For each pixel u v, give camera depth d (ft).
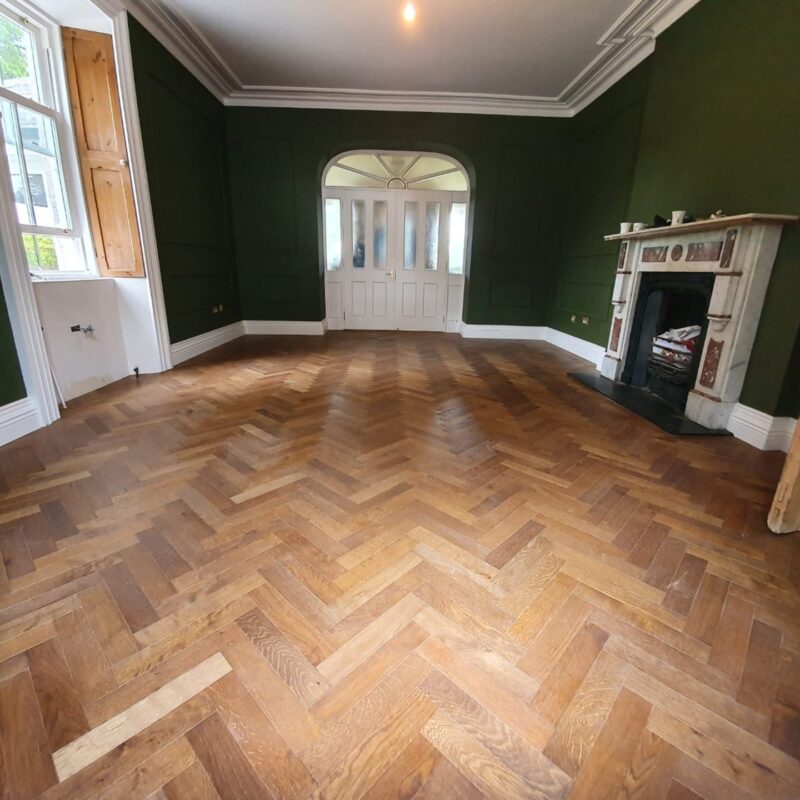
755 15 8.55
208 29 12.60
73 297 10.33
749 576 4.85
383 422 9.24
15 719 3.21
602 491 6.58
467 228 19.90
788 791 2.90
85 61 10.48
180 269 14.24
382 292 22.22
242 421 9.13
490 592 4.51
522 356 16.57
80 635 3.91
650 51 12.71
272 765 2.95
